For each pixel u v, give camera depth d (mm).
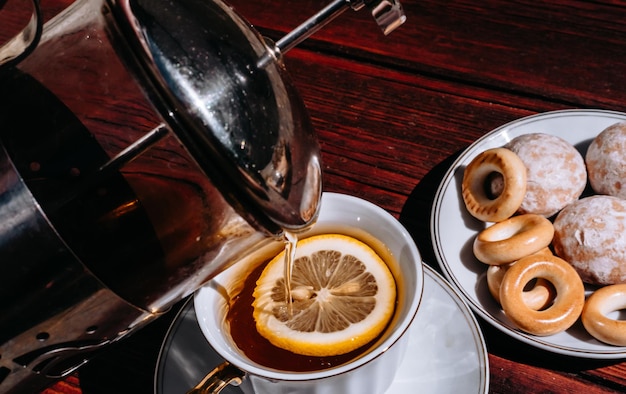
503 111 450
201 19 241
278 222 247
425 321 343
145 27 228
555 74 465
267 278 351
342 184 425
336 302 336
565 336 356
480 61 476
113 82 269
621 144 401
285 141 245
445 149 436
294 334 326
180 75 227
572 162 406
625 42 479
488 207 392
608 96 451
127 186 268
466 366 327
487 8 507
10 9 496
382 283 335
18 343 247
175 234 261
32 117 264
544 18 498
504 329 343
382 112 455
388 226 338
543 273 365
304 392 295
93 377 353
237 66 238
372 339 321
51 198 265
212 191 243
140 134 269
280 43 258
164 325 367
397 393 325
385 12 248
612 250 373
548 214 406
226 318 336
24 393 274
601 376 342
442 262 372
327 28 502
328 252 351
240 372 296
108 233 263
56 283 234
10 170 223
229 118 232
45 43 268
